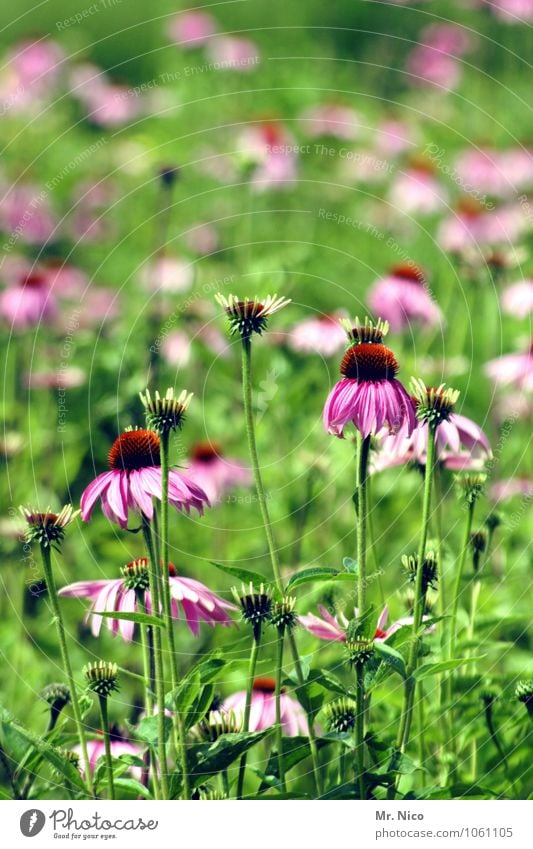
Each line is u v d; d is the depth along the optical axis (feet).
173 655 7.32
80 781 7.41
